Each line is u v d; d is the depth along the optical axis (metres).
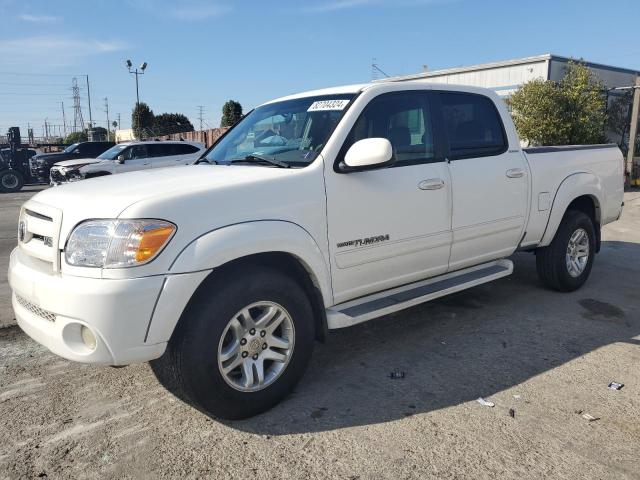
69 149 22.17
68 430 3.08
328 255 3.45
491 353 4.09
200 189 2.99
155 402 3.39
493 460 2.76
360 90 3.88
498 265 4.79
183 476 2.66
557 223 5.18
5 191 19.89
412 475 2.64
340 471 2.68
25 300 3.10
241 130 4.43
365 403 3.36
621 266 6.82
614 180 5.87
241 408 3.11
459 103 4.43
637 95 16.08
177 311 2.79
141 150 16.88
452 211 4.17
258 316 3.20
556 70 18.84
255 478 2.64
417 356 4.05
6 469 2.71
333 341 4.38
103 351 2.74
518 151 4.80
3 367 3.91
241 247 2.97
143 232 2.73
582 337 4.39
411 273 4.04
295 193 3.28
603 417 3.17
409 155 3.96
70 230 2.85
